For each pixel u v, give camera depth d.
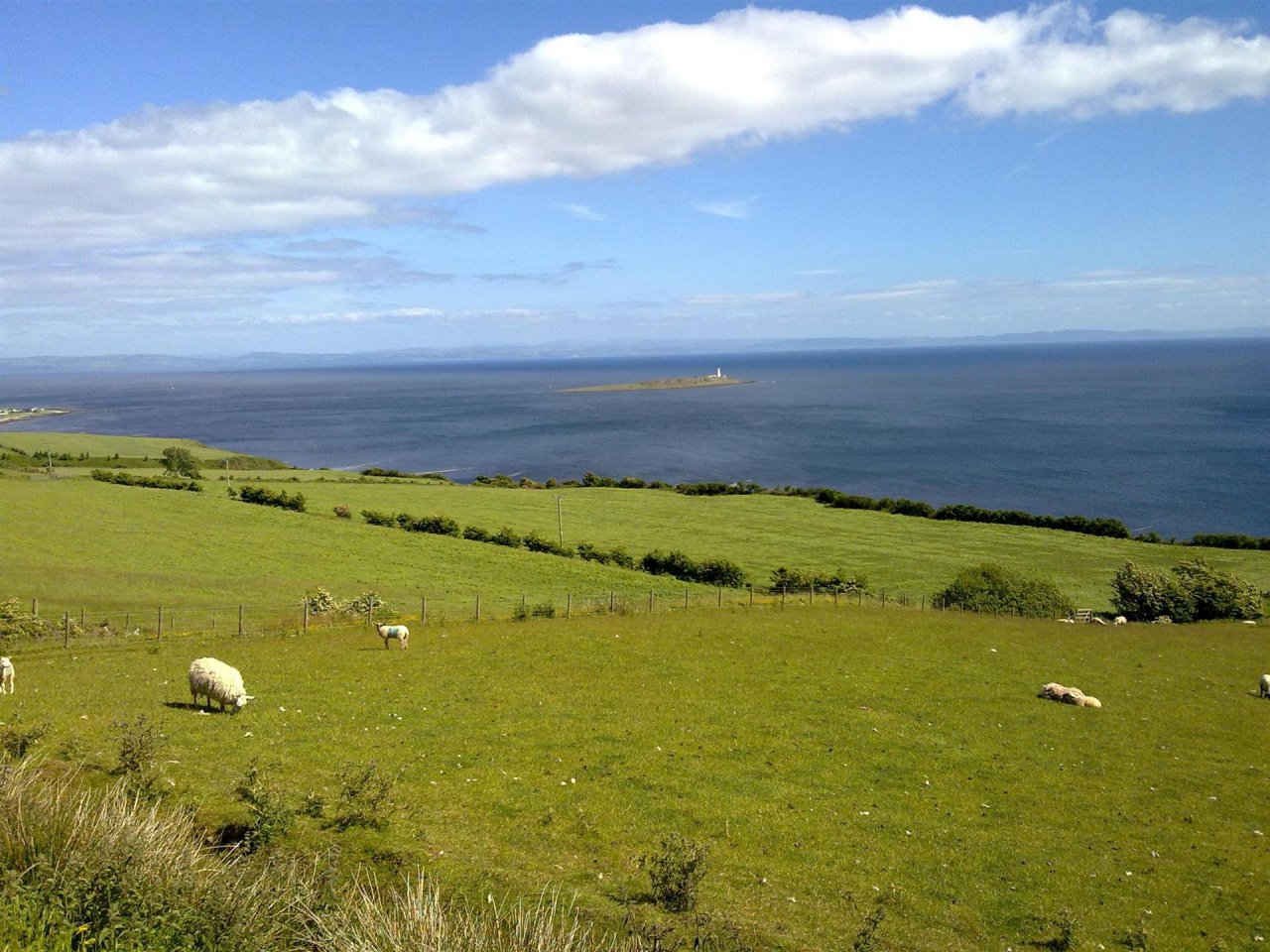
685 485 134.62
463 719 25.88
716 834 18.12
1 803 11.30
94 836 10.60
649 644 39.25
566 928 12.73
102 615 46.09
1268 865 18.44
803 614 50.81
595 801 19.47
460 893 13.58
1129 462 171.25
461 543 80.31
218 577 60.91
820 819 19.42
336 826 15.89
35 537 68.69
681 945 12.66
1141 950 14.45
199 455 176.12
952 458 182.88
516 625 44.47
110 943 8.98
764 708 28.89
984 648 42.31
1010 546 93.62
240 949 9.41
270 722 24.08
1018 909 15.72
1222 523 122.31
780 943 13.28
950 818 20.09
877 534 100.38
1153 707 32.34
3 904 9.02
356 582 62.97
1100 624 54.03
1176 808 21.72
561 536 90.50
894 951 13.70
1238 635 51.28
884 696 31.41
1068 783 23.09
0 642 36.72
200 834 14.43
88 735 21.12
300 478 133.00
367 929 10.09
